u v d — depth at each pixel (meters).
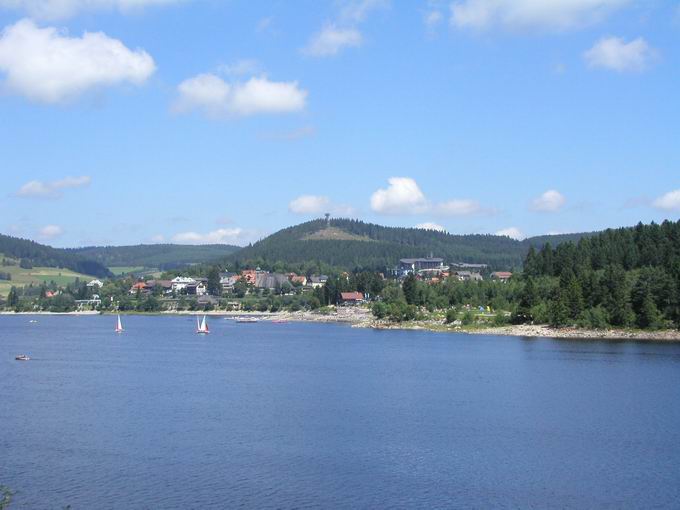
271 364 185.25
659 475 81.19
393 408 118.94
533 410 116.69
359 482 78.50
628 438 97.50
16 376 163.12
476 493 75.12
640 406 119.50
